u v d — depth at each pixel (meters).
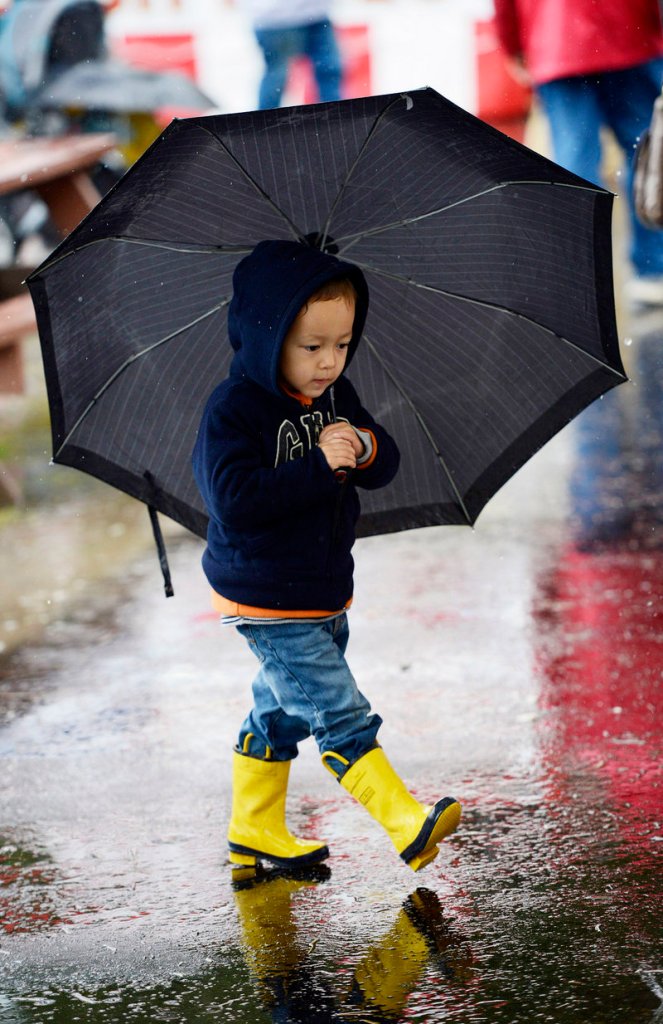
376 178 9.20
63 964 8.80
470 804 10.74
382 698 12.96
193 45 37.84
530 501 19.14
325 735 9.45
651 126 15.38
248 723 10.05
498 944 8.70
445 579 16.30
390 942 8.82
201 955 8.81
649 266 30.05
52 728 12.83
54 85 29.89
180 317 9.78
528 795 10.84
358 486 9.95
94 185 29.80
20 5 30.06
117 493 21.41
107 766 11.94
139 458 10.12
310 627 9.41
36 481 22.11
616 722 12.09
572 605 15.12
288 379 9.07
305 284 8.62
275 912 9.34
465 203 9.34
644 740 11.70
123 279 9.49
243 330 8.90
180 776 11.67
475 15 37.25
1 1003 8.36
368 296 9.39
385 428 10.36
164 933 9.15
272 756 10.01
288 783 11.27
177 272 9.60
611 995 8.02
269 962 8.67
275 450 9.12
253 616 9.32
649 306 29.59
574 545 17.17
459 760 11.54
